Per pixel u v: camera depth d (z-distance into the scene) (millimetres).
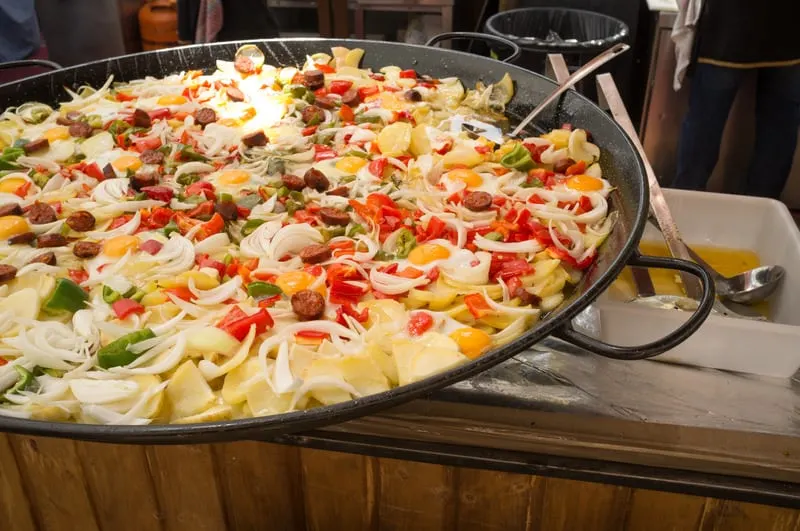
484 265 964
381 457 934
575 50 1953
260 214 1084
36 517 1099
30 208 1086
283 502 1024
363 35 2570
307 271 972
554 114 1271
